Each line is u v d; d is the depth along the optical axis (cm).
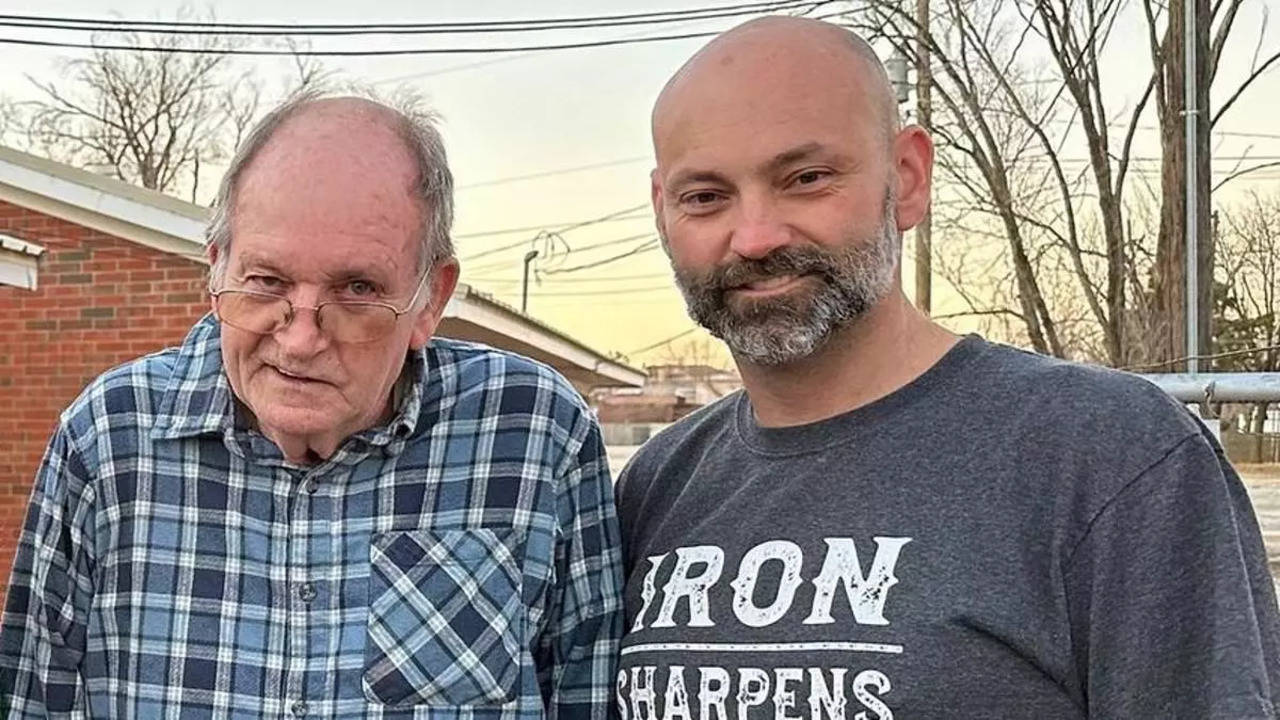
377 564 213
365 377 203
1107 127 1554
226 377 214
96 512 212
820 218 191
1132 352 1523
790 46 193
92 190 816
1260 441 708
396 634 210
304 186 195
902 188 201
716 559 201
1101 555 173
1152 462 174
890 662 178
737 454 212
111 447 213
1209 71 1139
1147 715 167
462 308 956
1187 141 1127
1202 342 1103
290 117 203
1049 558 176
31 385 836
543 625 225
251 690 207
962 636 176
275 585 210
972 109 1577
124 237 827
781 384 203
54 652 210
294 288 197
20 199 832
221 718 206
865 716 178
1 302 838
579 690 224
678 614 201
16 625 211
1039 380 191
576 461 229
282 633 209
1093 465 177
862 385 201
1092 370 191
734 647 191
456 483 221
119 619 210
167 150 2567
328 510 214
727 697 190
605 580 226
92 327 830
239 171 201
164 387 217
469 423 224
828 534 191
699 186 197
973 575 178
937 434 191
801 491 197
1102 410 182
